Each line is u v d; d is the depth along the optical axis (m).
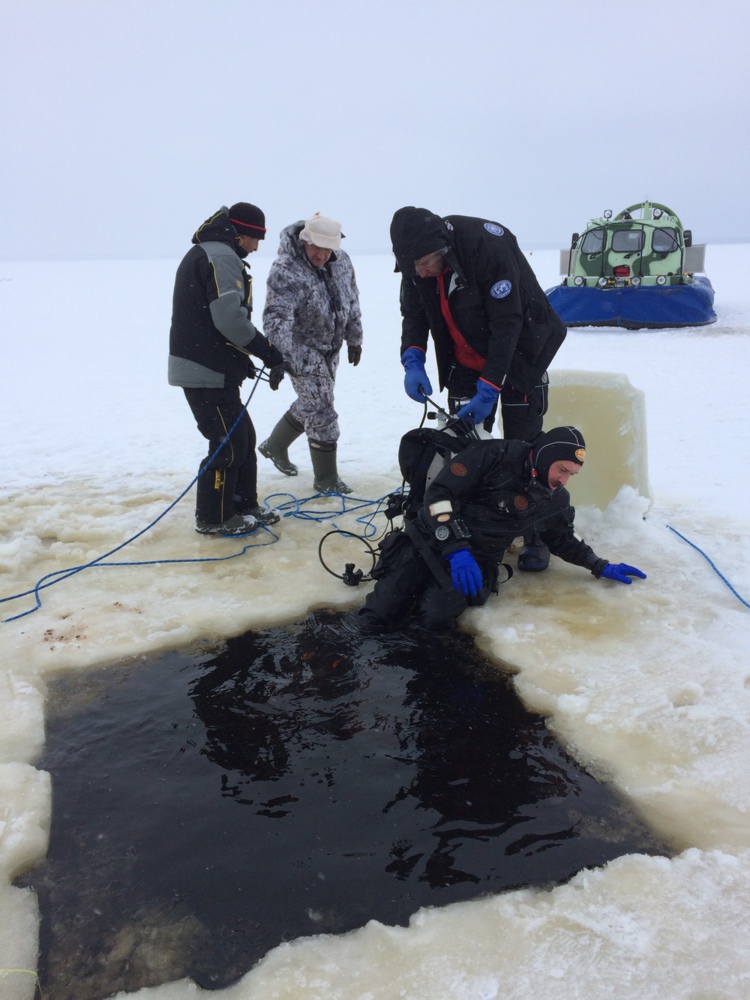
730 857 1.96
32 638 3.15
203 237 3.92
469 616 3.28
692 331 13.64
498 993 1.65
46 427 7.47
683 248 14.36
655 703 2.61
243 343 3.84
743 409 7.25
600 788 2.27
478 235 3.34
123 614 3.36
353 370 11.06
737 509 4.43
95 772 2.38
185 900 1.91
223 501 4.16
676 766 2.32
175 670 2.95
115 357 13.16
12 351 14.20
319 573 3.74
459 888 1.93
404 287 3.92
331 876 1.97
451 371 3.86
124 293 32.19
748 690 2.66
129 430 7.28
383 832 2.12
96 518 4.56
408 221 3.34
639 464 4.07
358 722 2.61
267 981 1.69
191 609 3.38
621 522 4.02
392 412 7.79
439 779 2.33
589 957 1.72
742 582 3.46
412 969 1.71
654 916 1.82
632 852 2.03
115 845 2.09
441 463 3.36
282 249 4.54
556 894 1.89
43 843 2.08
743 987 1.64
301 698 2.76
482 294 3.41
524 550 3.74
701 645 2.95
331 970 1.72
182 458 6.11
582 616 3.24
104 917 1.87
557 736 2.51
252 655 3.04
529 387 3.63
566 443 3.06
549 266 38.88
